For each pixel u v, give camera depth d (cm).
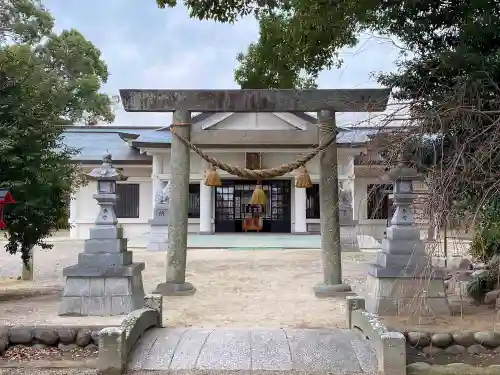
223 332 702
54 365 692
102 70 3400
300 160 1077
